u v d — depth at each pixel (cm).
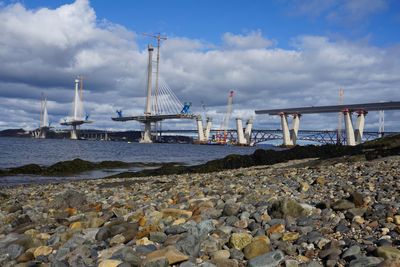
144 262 445
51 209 975
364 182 1052
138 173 2828
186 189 1259
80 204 1038
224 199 892
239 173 1961
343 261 441
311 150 3481
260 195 890
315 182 1098
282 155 3366
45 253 546
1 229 782
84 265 471
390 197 777
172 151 8850
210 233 582
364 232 543
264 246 484
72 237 605
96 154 6438
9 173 3031
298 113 13525
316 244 506
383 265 389
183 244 497
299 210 645
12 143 9125
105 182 2156
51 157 5144
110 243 572
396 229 532
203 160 5650
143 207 868
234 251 490
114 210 839
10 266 502
